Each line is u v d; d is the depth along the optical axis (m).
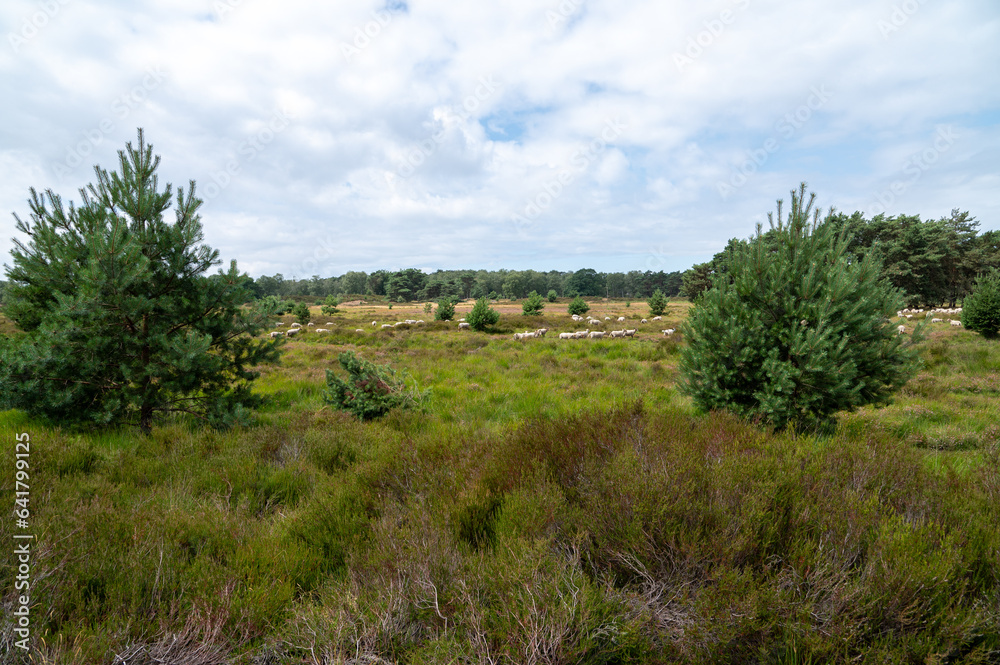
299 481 4.52
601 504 2.85
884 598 2.01
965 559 2.33
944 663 1.87
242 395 7.12
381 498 3.79
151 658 2.02
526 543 2.52
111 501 3.60
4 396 5.71
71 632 2.04
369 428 6.66
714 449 3.90
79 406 6.31
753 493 2.76
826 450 3.84
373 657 2.00
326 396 8.22
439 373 12.28
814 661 1.86
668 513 2.55
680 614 2.12
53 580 2.33
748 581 2.10
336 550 3.17
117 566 2.59
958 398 8.41
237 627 2.25
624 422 4.75
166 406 6.60
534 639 1.89
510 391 9.65
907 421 6.90
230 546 3.09
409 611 2.30
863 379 5.75
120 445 5.58
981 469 3.82
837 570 2.17
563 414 5.61
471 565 2.51
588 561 2.56
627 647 1.94
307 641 2.07
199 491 4.27
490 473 3.86
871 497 2.83
